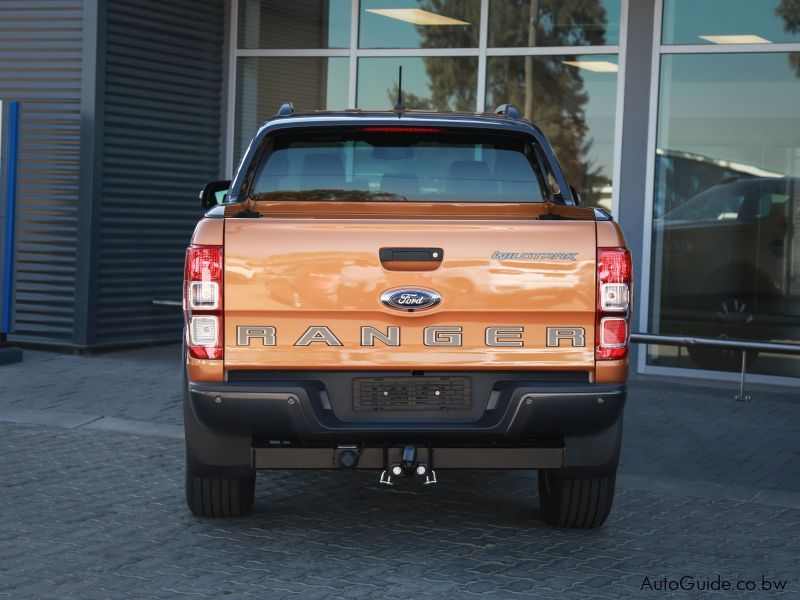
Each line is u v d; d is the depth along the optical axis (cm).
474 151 673
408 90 1366
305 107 1415
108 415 965
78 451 838
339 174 666
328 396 562
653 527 664
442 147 671
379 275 554
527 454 572
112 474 771
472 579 559
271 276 554
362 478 775
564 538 636
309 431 556
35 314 1302
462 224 555
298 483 757
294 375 562
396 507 700
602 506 635
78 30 1266
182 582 548
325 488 745
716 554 612
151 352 1314
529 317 558
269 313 555
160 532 634
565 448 577
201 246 554
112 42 1275
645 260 1229
